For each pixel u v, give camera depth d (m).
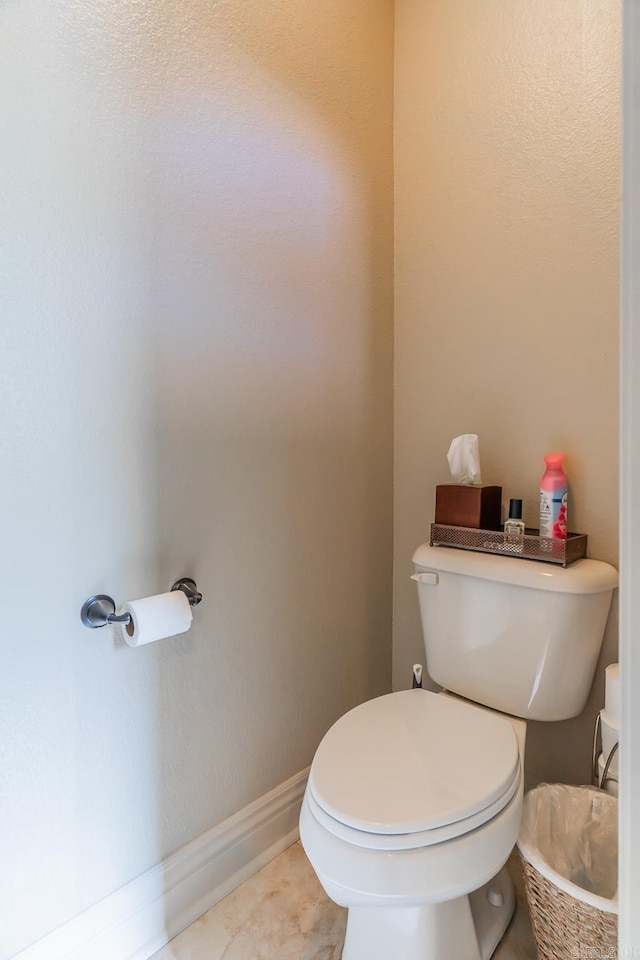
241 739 1.28
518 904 1.21
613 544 1.28
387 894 0.80
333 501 1.50
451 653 1.34
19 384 0.88
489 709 1.28
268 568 1.32
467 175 1.50
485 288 1.48
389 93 1.63
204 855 1.19
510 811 0.90
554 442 1.37
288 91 1.32
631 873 0.49
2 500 0.87
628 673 0.48
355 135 1.52
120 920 1.04
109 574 1.01
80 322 0.95
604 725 1.14
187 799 1.17
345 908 1.19
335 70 1.44
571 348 1.33
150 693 1.09
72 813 0.98
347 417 1.53
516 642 1.22
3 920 0.89
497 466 1.48
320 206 1.42
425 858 0.81
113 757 1.03
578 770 1.36
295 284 1.36
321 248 1.43
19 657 0.90
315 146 1.39
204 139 1.13
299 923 1.15
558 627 1.16
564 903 0.90
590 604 1.18
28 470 0.90
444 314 1.57
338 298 1.49
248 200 1.23
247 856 1.28
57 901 0.96
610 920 0.86
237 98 1.20
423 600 1.41
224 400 1.20
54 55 0.90
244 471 1.25
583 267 1.31
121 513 1.02
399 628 1.73
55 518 0.93
